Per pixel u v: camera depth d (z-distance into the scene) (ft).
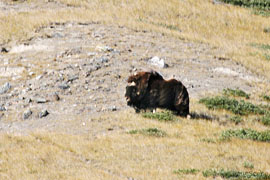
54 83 295.28
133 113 255.50
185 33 513.04
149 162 184.14
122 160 187.21
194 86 323.57
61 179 166.40
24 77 305.94
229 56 437.99
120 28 469.98
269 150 210.59
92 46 379.96
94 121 242.99
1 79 304.30
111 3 594.65
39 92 283.38
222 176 169.58
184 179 164.25
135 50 390.63
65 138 213.87
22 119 251.39
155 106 250.37
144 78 246.27
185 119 249.34
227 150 204.54
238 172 172.45
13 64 329.11
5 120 250.37
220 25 592.60
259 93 337.93
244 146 212.84
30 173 174.40
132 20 525.75
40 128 236.22
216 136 227.81
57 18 479.00
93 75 311.06
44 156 192.13
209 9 631.56
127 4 597.93
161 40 453.17
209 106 281.74
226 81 354.74
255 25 606.14
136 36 447.83
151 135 220.64
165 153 195.93
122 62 344.90
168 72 344.90
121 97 282.97
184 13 604.90
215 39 533.96
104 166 180.75
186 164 182.39
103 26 468.34
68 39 409.28
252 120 272.10
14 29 432.66
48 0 590.96
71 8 563.89
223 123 256.52
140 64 348.79
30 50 375.04
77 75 308.60
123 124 237.04
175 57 392.88
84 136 219.20
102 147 202.59
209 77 355.97
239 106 287.07
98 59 339.16
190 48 444.14
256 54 471.62
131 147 203.21
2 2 575.79
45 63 332.39
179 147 204.85
